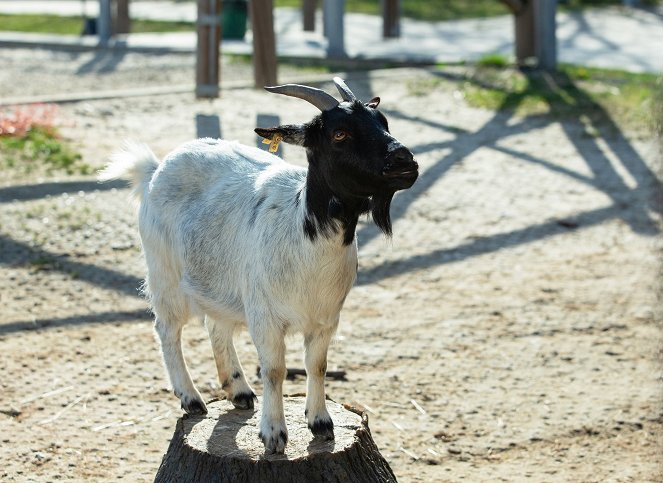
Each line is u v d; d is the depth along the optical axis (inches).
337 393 267.1
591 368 285.4
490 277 353.7
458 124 546.6
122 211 394.9
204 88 577.0
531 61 707.4
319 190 171.9
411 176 163.2
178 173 205.5
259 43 597.6
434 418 256.2
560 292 340.8
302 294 177.5
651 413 258.5
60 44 789.2
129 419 250.5
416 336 303.6
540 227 404.2
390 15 859.4
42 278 334.0
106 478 223.0
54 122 514.6
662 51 804.0
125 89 617.6
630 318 319.3
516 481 227.8
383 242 381.4
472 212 417.4
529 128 542.6
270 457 180.5
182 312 211.2
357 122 166.1
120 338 295.4
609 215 418.0
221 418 200.2
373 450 193.9
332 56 740.7
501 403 264.5
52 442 237.6
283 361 183.6
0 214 383.6
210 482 181.0
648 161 484.7
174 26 921.5
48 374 271.6
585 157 493.4
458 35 900.0
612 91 623.2
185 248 198.1
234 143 210.7
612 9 1071.0
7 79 645.9
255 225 183.2
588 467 234.5
